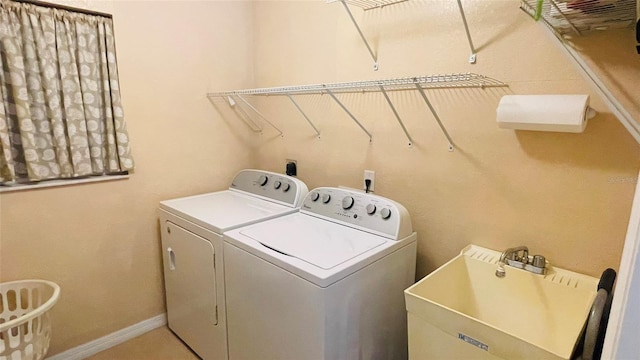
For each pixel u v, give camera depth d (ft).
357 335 4.48
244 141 8.47
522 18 4.31
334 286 4.00
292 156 7.73
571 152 4.15
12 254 5.55
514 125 4.09
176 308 6.88
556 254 4.41
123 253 6.81
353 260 4.33
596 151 3.98
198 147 7.63
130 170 6.68
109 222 6.54
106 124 6.18
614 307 1.84
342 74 6.46
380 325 4.88
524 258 4.48
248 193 7.50
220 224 5.47
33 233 5.71
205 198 7.23
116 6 6.11
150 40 6.63
